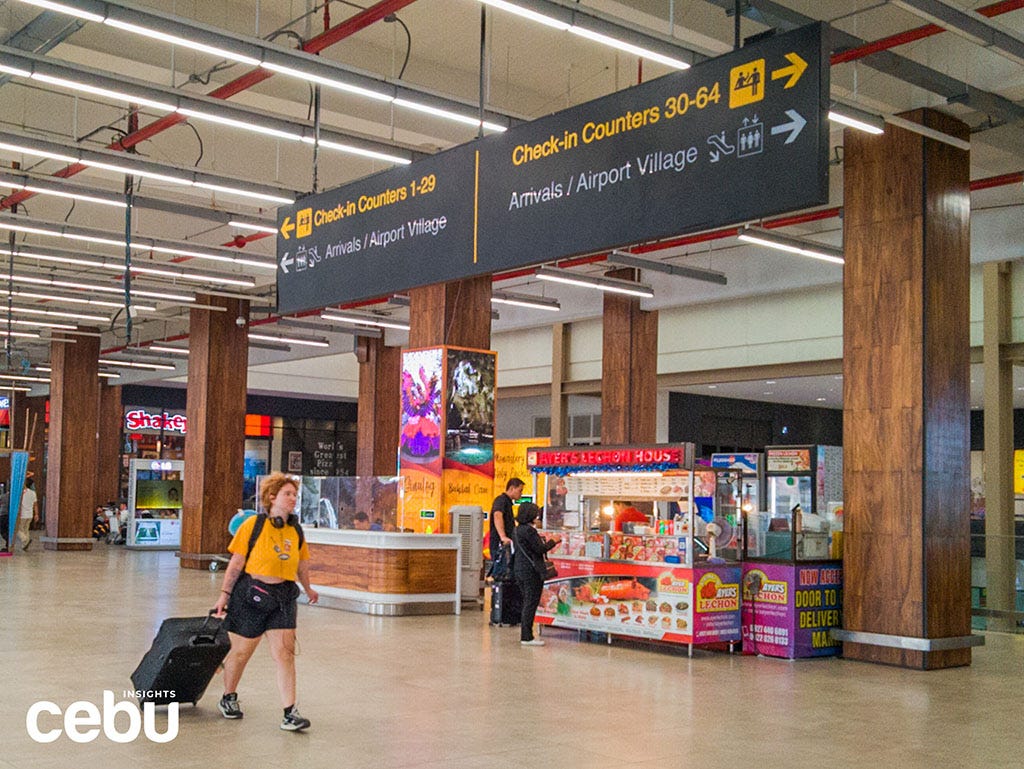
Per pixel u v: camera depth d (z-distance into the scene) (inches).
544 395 976.9
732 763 222.8
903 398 382.0
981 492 1010.7
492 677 322.7
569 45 431.2
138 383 1331.2
